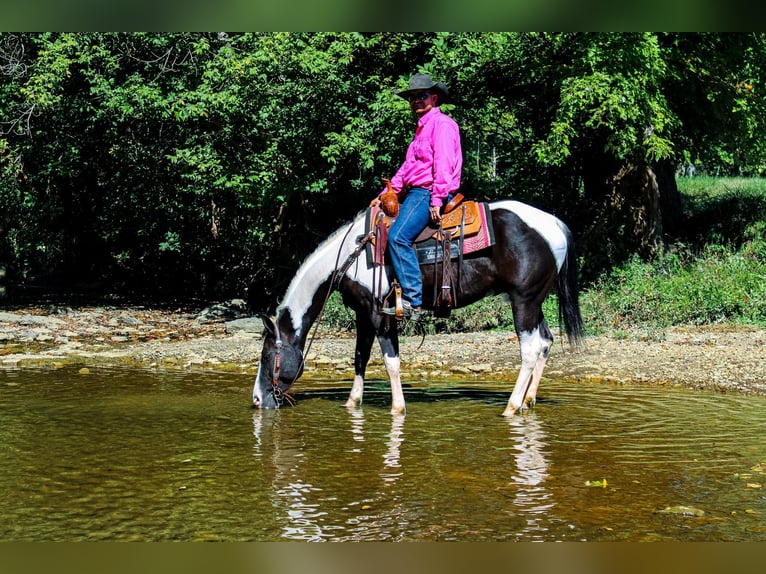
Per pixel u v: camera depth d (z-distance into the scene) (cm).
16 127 1689
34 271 2294
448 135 732
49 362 1152
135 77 1588
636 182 1695
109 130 1703
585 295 1490
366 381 980
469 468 564
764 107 1680
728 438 654
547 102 1666
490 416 753
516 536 436
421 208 741
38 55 1599
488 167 2398
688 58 1633
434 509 477
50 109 1627
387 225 757
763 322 1273
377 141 1499
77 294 2045
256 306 1853
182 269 2089
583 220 1764
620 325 1313
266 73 1490
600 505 483
